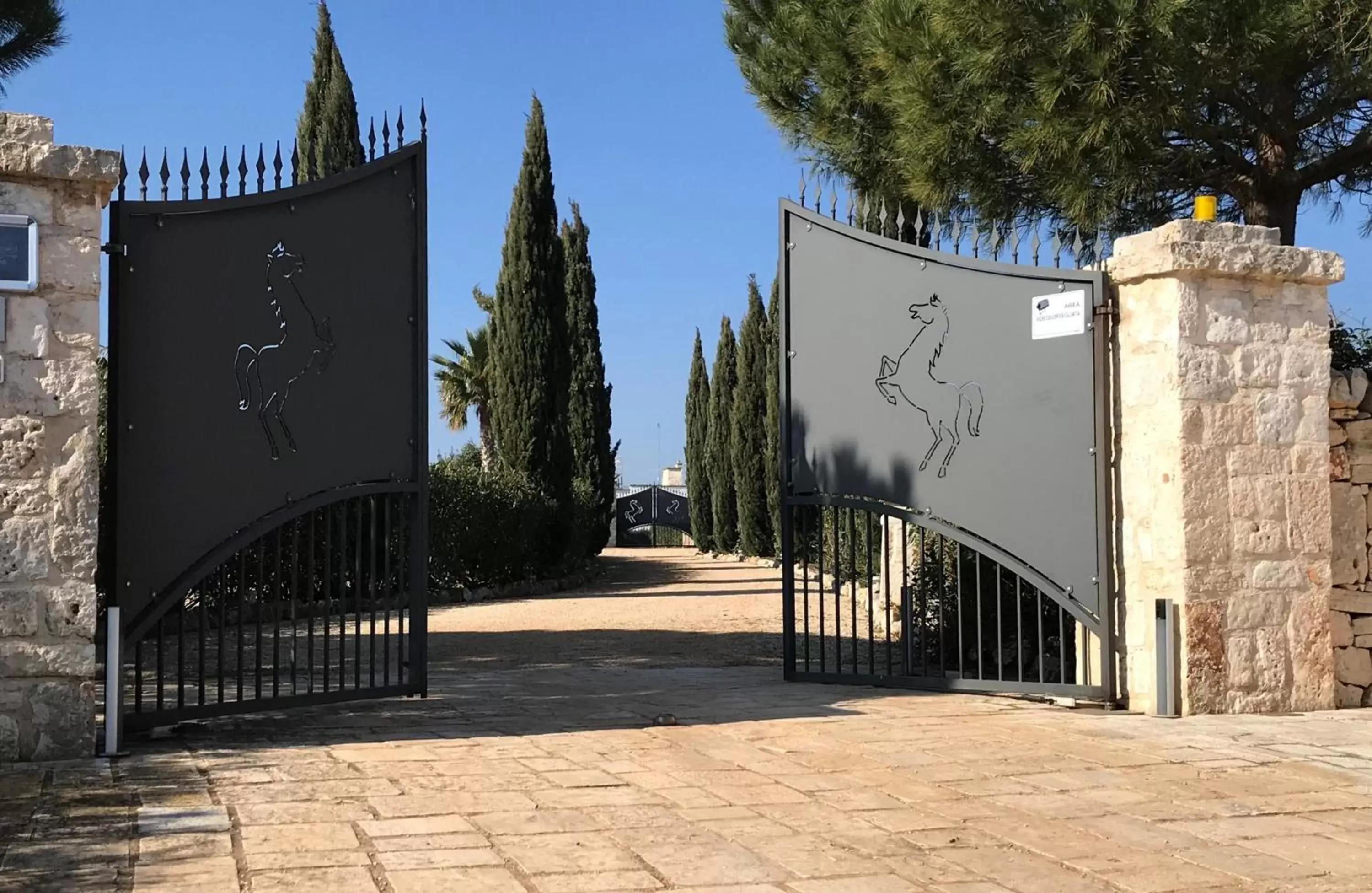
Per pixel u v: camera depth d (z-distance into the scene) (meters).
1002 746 6.06
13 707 5.43
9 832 4.20
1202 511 7.05
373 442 6.91
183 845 4.05
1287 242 10.19
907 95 9.73
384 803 4.73
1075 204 9.42
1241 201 10.49
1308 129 10.09
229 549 6.25
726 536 34.69
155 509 6.03
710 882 3.78
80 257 5.57
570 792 4.99
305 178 21.06
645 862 3.98
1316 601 7.33
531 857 4.01
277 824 4.38
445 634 13.52
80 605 5.52
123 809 4.56
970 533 7.83
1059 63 8.85
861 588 16.89
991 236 7.83
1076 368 7.46
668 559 34.91
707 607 16.98
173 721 6.09
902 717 6.97
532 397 22.69
